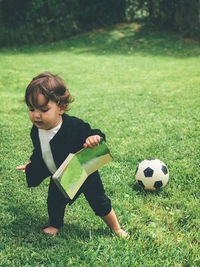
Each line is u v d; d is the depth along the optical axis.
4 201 3.12
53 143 2.20
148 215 2.84
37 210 2.96
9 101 7.43
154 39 18.78
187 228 2.67
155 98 7.48
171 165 3.84
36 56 16.30
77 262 2.22
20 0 19.55
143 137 4.83
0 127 5.47
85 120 5.80
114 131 5.14
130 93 8.22
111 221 2.53
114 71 11.96
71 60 14.91
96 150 2.04
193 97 7.43
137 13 21.58
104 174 3.66
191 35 18.34
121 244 2.39
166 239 2.51
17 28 19.91
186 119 5.73
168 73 11.20
